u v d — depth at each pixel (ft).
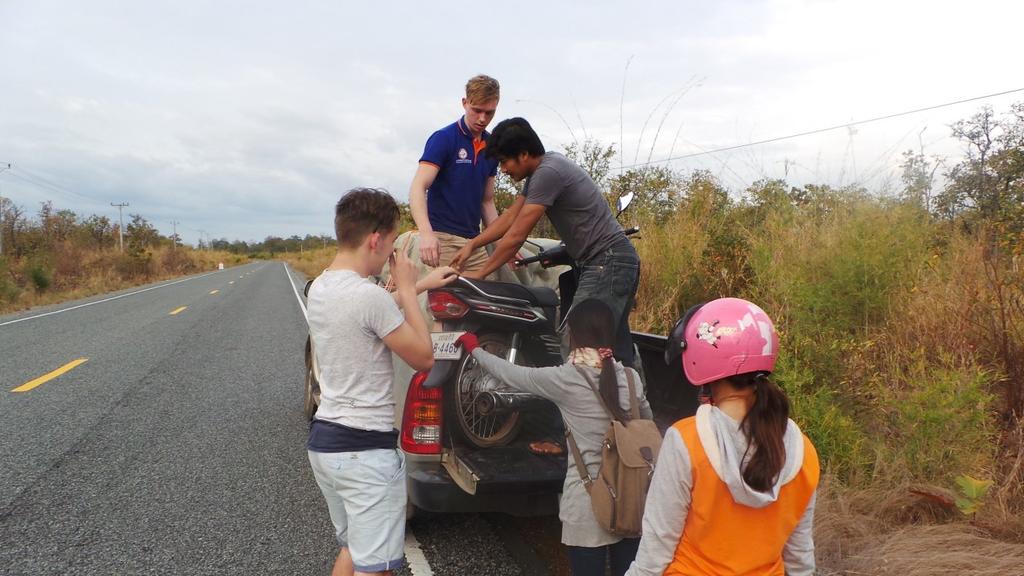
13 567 11.55
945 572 9.50
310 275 138.72
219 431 19.95
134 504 14.39
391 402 8.15
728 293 21.57
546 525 13.46
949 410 11.87
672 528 5.86
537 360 13.10
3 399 23.72
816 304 16.89
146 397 24.12
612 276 11.64
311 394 20.25
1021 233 16.06
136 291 90.43
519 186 32.94
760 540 5.72
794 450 5.73
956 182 24.16
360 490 7.79
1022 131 24.31
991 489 11.55
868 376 14.97
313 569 11.57
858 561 10.14
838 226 20.13
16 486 15.40
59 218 158.10
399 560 8.05
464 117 14.29
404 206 37.27
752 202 25.89
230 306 61.98
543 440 12.37
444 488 10.94
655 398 13.19
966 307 15.61
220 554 12.11
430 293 11.98
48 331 42.68
